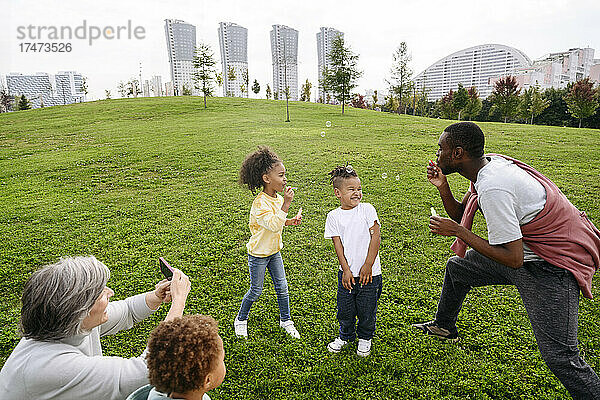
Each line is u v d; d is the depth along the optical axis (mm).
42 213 7027
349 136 15398
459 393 2561
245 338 3150
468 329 3260
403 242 5234
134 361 1607
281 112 26438
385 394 2553
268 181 3049
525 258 2279
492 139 14367
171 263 4734
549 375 2695
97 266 1624
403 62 40500
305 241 5332
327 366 2797
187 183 9078
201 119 22172
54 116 24922
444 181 2908
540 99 35875
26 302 1510
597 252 2229
